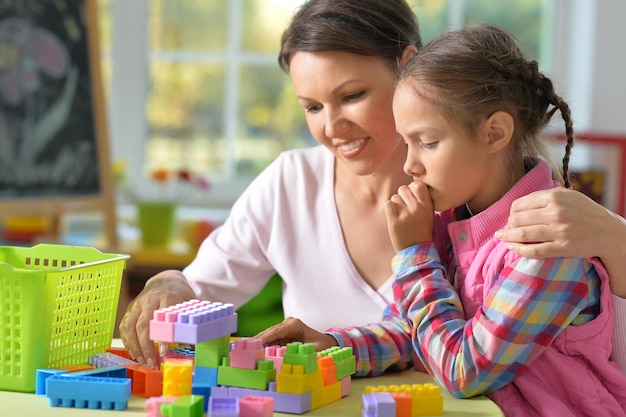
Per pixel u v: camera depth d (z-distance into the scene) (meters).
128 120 4.09
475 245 1.42
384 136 1.58
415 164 1.40
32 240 3.39
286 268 1.78
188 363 1.20
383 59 1.56
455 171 1.37
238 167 4.05
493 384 1.30
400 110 1.39
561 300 1.28
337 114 1.57
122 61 4.07
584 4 3.77
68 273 1.33
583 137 3.56
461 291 1.42
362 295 1.72
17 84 3.18
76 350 1.39
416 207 1.41
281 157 1.86
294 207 1.79
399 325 1.52
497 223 1.40
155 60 4.08
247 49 4.00
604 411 1.34
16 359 1.28
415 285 1.37
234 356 1.22
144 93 4.08
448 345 1.31
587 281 1.33
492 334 1.27
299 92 1.59
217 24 4.01
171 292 1.51
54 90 3.33
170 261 3.22
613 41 3.66
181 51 4.05
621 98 3.67
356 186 1.74
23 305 1.27
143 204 3.48
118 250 3.21
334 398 1.28
